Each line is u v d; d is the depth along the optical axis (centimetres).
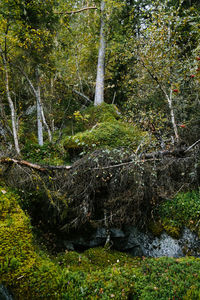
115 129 668
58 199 460
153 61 527
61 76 857
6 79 589
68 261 394
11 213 358
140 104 762
